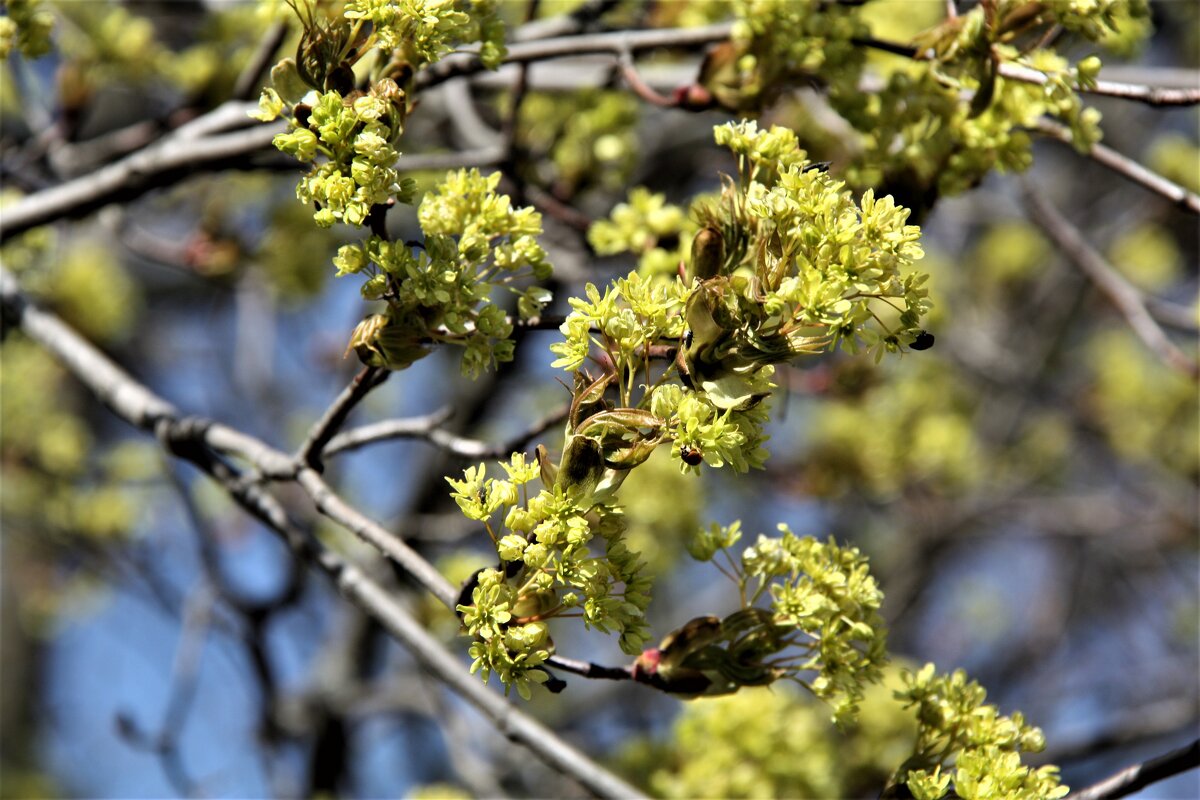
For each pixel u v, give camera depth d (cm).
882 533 1134
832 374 682
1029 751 328
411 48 302
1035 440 1170
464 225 294
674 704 945
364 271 290
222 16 687
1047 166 1264
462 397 898
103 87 726
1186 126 1232
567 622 1026
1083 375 1226
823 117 509
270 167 537
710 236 285
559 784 819
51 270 749
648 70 633
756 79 432
